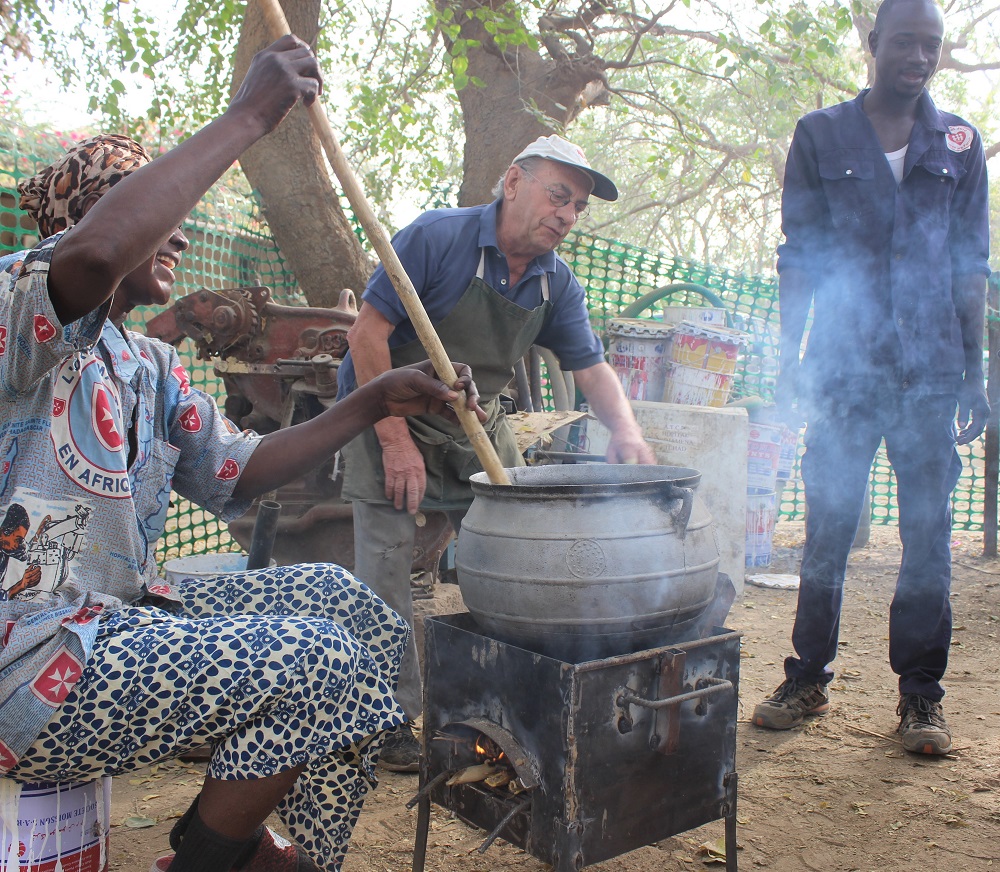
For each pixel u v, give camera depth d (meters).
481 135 6.35
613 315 6.46
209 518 6.02
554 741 1.83
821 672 3.19
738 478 4.74
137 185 1.43
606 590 1.83
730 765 2.10
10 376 1.52
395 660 1.98
